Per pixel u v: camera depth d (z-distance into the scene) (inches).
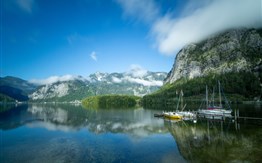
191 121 4446.4
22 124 4296.3
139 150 2265.0
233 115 4909.0
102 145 2502.5
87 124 4247.0
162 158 1975.9
